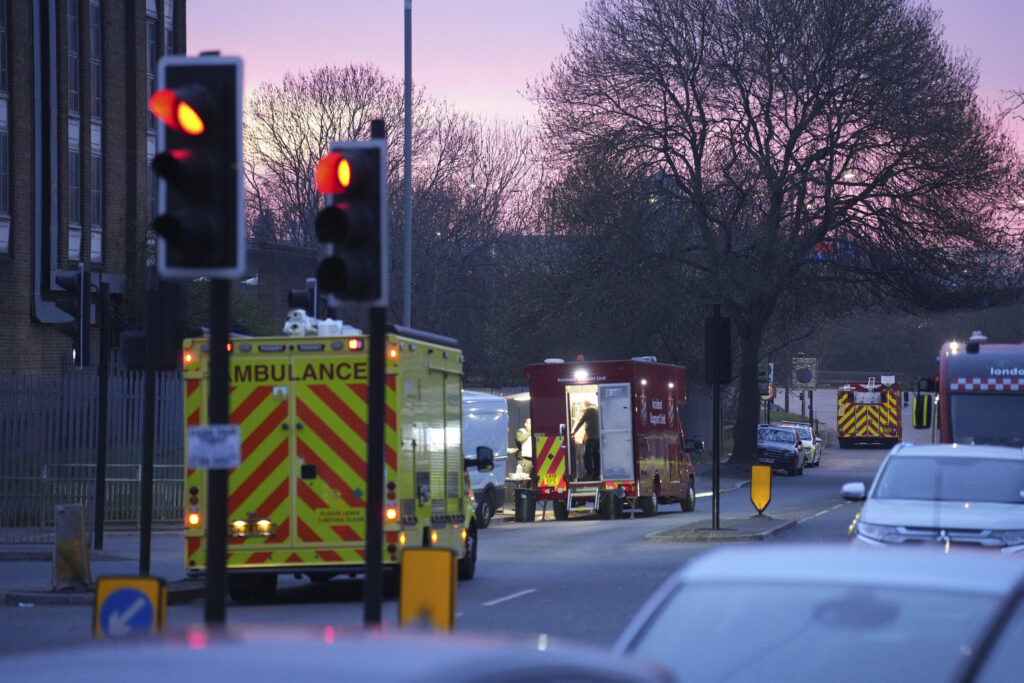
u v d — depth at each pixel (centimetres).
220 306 2367
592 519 10225
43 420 7762
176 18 13075
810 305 15825
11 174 10769
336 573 4875
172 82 2342
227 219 2311
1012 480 4675
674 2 14612
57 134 11250
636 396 10081
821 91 14375
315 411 4753
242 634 1059
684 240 14738
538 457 10206
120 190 12144
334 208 2653
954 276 14800
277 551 4744
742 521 8231
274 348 4759
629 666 1114
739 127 14662
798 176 14388
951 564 1730
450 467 5394
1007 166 14250
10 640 3984
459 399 5581
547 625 4134
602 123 14912
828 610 1639
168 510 7844
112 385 7856
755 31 14212
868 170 14488
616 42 14812
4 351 10594
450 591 2730
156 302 4553
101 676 927
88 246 11600
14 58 10812
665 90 14612
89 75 11731
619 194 14575
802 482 15788
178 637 1047
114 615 2511
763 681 1583
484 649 1023
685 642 1645
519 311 15912
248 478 4753
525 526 9462
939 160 14050
